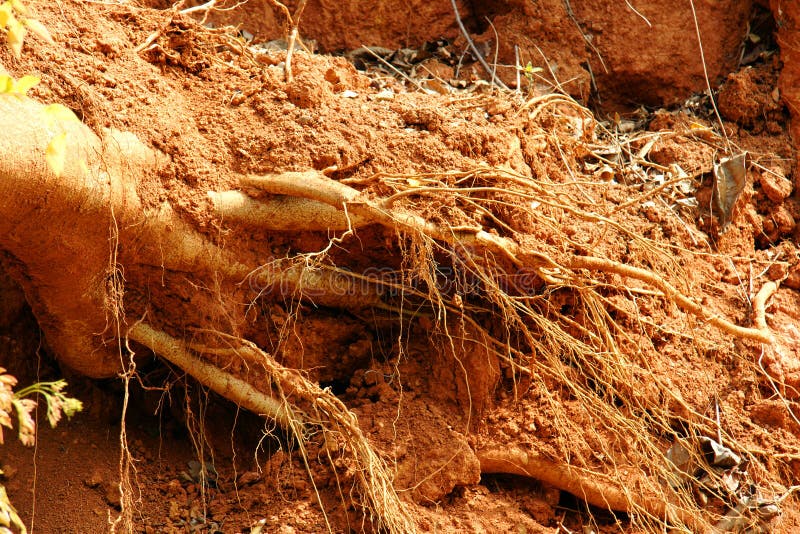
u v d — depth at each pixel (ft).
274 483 7.53
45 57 7.21
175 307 7.53
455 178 7.55
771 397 8.02
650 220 8.25
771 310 8.34
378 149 7.61
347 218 7.26
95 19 7.54
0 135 6.72
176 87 7.66
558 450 7.63
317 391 7.37
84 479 7.50
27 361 7.67
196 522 7.49
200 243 7.40
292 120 7.59
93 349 7.50
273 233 7.58
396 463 7.54
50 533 7.34
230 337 7.50
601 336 7.77
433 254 7.61
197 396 7.86
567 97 8.38
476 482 7.57
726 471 7.79
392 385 7.77
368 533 7.38
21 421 6.34
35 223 6.95
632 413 7.63
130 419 7.79
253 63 7.88
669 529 7.72
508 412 7.69
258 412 7.61
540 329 7.73
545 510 7.68
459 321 7.79
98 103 7.22
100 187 7.07
